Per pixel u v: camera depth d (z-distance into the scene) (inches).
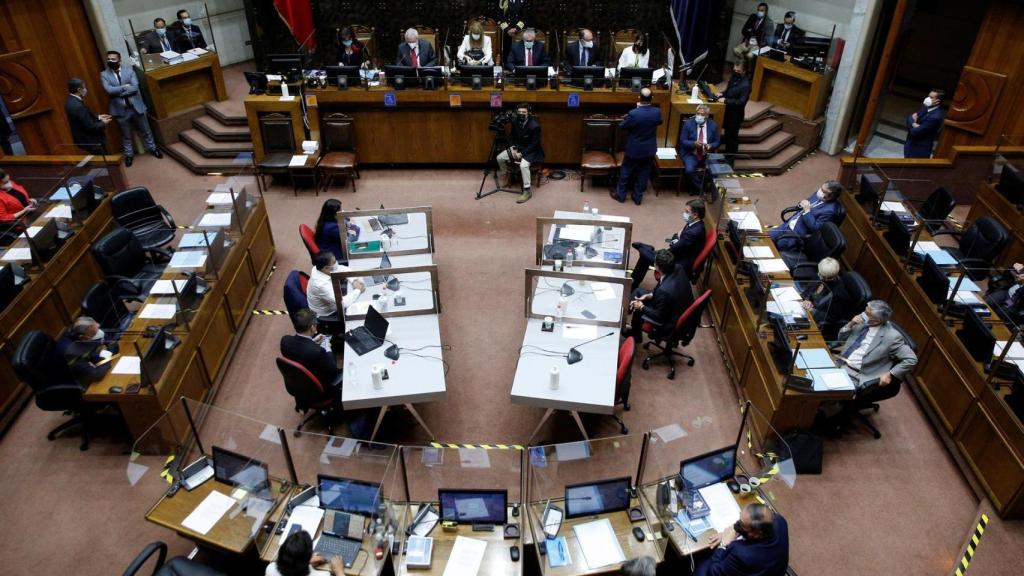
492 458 200.7
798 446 222.7
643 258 290.7
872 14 394.3
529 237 352.5
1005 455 203.8
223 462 184.4
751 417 236.2
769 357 227.1
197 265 264.8
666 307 248.8
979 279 284.7
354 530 173.5
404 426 237.8
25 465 223.3
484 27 476.4
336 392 225.5
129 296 270.8
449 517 174.7
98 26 400.5
